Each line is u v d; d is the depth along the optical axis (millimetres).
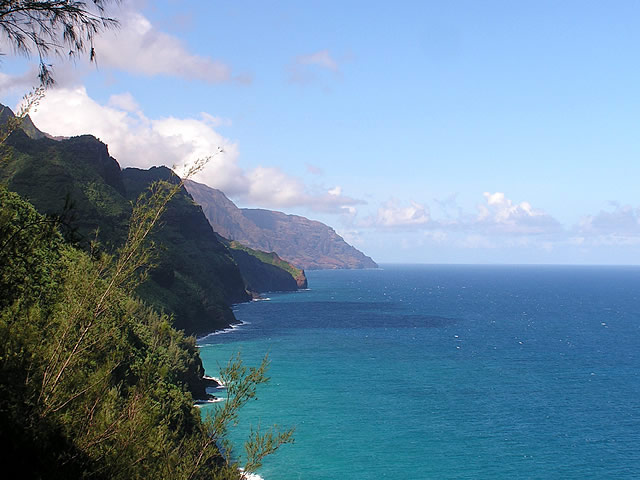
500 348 144625
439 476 56156
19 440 10008
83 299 11781
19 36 9656
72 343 11656
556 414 80062
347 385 95625
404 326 191875
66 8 9734
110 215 158000
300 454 61031
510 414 79625
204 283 192125
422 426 72750
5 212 11656
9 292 11180
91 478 11023
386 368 112812
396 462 59688
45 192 120688
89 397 11828
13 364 10633
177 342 79750
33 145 184125
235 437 64500
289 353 129625
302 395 87562
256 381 15219
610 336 173375
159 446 12922
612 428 73562
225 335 159000
